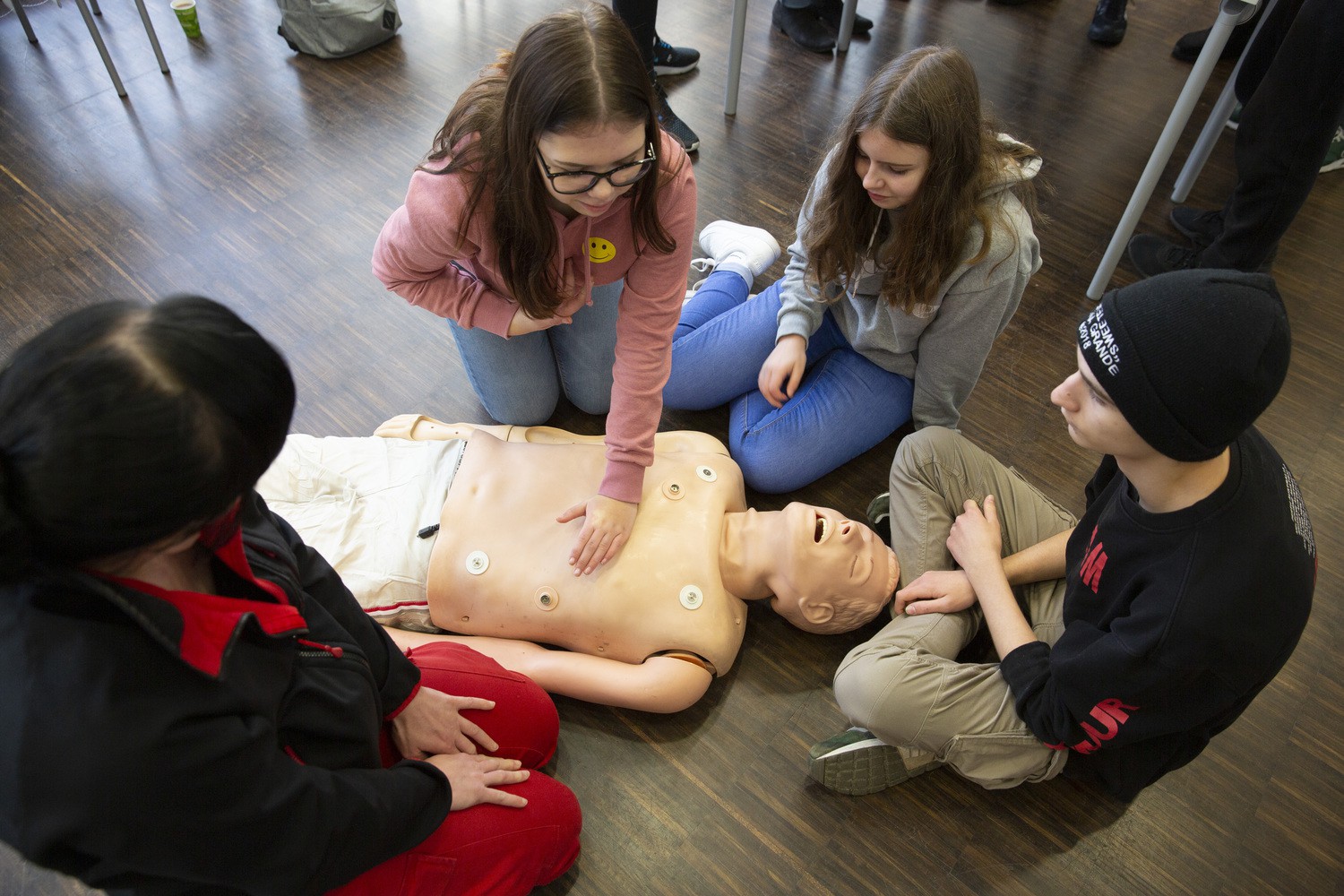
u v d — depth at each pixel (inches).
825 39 108.6
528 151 38.4
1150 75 108.9
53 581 24.5
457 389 74.1
